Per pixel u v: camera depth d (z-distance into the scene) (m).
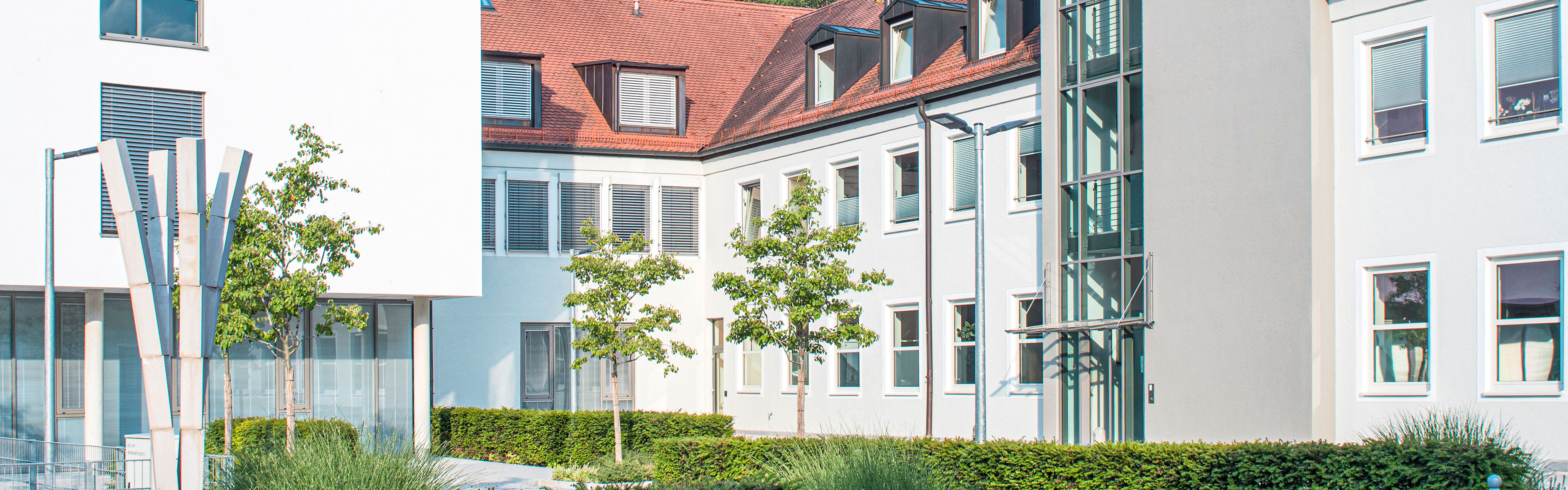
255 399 22.34
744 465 16.05
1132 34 18.25
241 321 16.72
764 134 25.98
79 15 19.41
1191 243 16.97
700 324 27.86
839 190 24.58
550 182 26.86
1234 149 16.47
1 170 18.73
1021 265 20.38
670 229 27.83
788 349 20.09
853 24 27.73
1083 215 18.88
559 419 22.14
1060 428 19.11
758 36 31.86
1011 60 20.72
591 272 21.27
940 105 22.17
